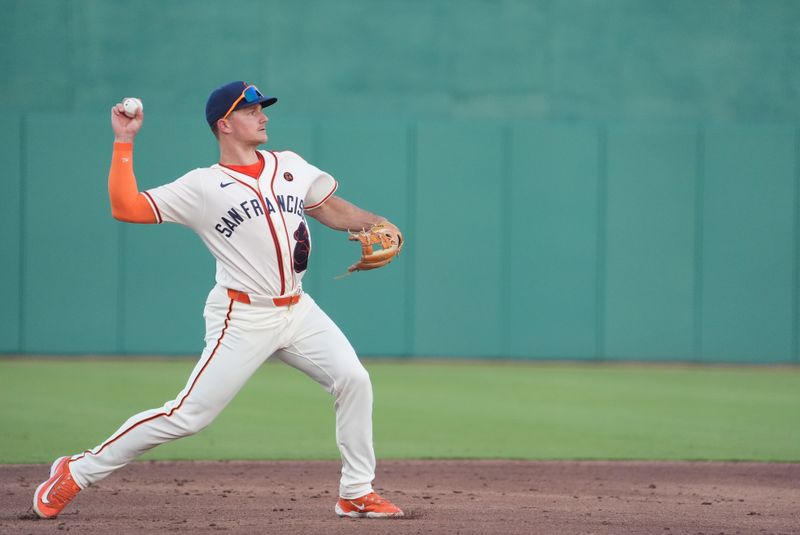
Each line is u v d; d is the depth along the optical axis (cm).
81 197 5303
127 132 1727
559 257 5422
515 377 4809
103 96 5456
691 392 4347
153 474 2488
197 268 5362
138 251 5328
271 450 2916
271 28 5506
